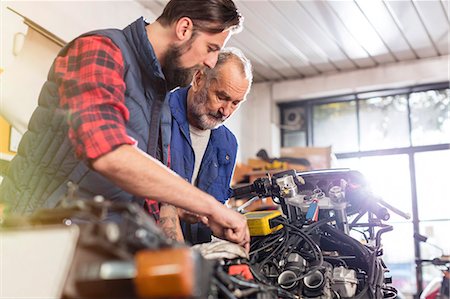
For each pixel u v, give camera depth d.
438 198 5.54
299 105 6.47
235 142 1.96
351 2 4.43
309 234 1.28
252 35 5.10
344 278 1.16
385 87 5.93
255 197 1.90
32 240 0.64
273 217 1.31
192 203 1.00
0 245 0.65
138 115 1.17
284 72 6.13
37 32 3.09
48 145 1.10
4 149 2.60
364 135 6.05
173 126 1.81
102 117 0.92
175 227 1.31
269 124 6.35
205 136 1.88
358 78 5.96
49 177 1.10
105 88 0.98
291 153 5.17
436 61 5.62
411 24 4.82
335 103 6.30
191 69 1.23
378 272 1.23
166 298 0.54
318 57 5.66
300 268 1.17
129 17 4.23
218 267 0.75
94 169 0.91
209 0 1.16
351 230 1.54
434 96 5.80
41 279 0.61
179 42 1.18
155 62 1.16
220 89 1.79
